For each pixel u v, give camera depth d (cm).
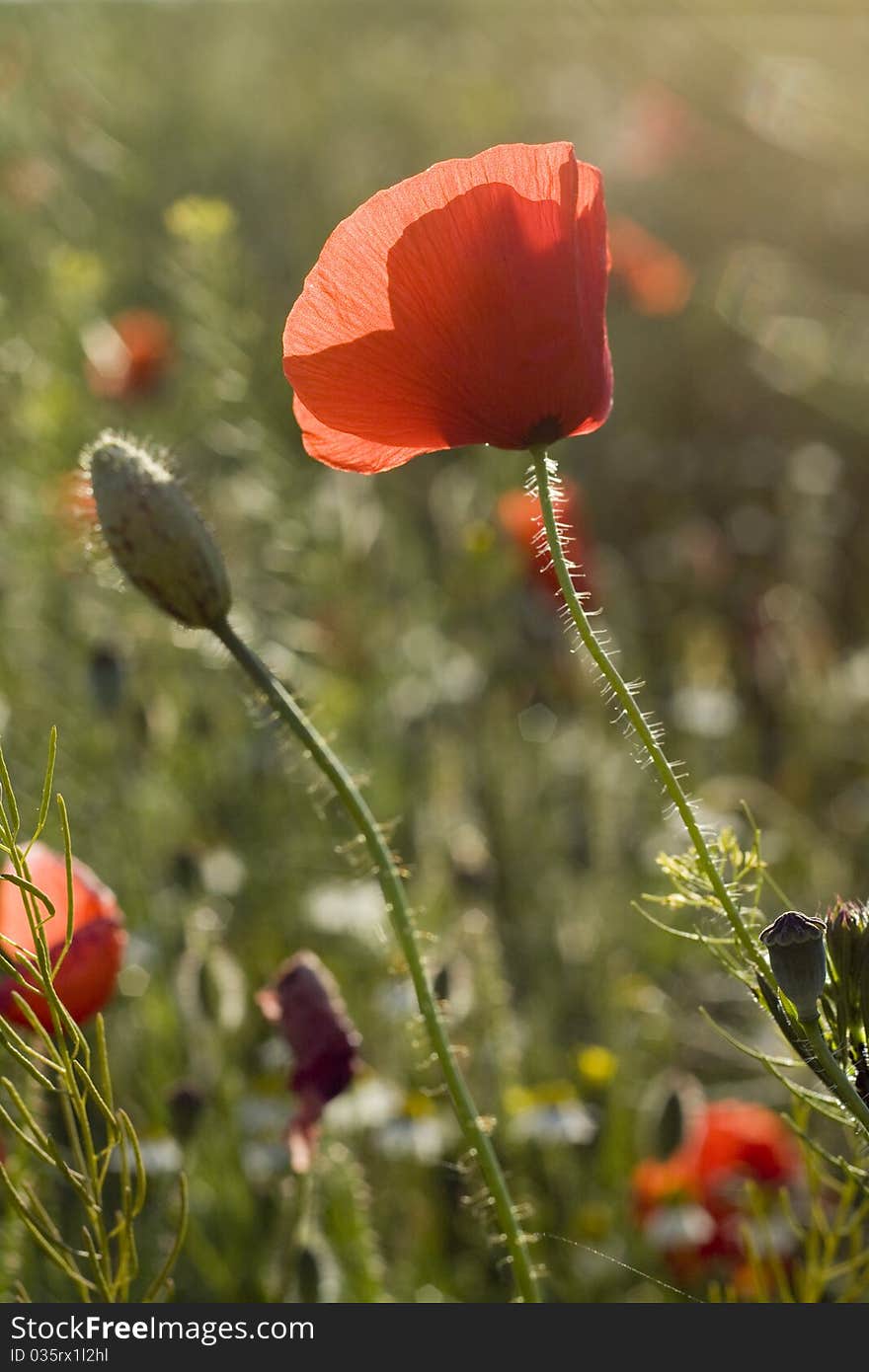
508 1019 393
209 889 412
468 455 742
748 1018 479
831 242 977
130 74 1034
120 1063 385
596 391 177
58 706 502
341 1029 245
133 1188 282
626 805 525
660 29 603
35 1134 189
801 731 634
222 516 594
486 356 173
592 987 468
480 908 464
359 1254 326
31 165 700
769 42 605
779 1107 440
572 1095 388
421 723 550
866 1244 331
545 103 1184
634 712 157
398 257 170
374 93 1178
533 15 1203
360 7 1273
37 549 534
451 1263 379
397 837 511
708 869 155
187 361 677
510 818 518
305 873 479
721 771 610
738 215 1007
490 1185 162
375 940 432
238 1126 348
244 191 1006
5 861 234
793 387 800
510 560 605
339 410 179
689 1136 358
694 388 929
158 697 492
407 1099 368
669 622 711
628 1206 396
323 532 559
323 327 174
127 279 779
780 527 770
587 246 176
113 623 527
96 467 177
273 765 494
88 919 236
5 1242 262
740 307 901
